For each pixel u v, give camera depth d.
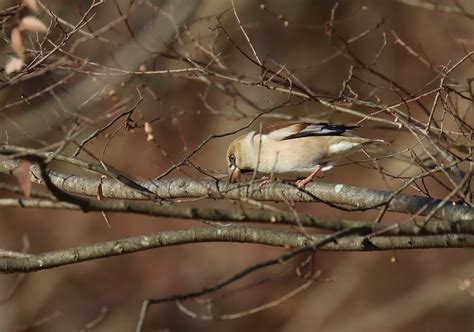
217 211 7.39
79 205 7.38
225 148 20.20
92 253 8.23
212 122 19.97
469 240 8.36
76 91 13.29
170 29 16.53
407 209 8.92
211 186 9.40
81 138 14.37
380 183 19.94
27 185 7.16
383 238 8.47
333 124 10.27
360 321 20.88
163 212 7.37
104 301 20.73
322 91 12.18
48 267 8.27
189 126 19.81
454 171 9.52
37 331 20.02
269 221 7.42
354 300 21.33
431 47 20.86
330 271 21.73
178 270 21.11
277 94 18.80
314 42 21.86
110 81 11.55
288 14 21.88
